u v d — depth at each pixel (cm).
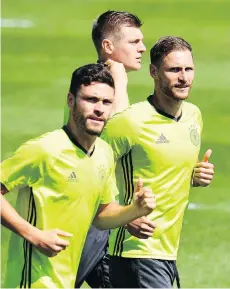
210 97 5728
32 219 2150
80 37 7300
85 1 8356
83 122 2141
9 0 8312
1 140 4856
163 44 2353
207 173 2406
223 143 4775
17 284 2148
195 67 6431
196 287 3017
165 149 2344
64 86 6072
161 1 8262
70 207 2159
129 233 2336
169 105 2353
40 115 5388
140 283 2352
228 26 7562
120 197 2375
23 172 2133
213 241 3412
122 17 2541
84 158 2161
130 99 5694
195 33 7400
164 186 2353
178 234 2388
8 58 6706
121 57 2531
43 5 8200
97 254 2439
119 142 2339
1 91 5906
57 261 2159
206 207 3800
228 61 6612
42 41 7169
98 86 2138
